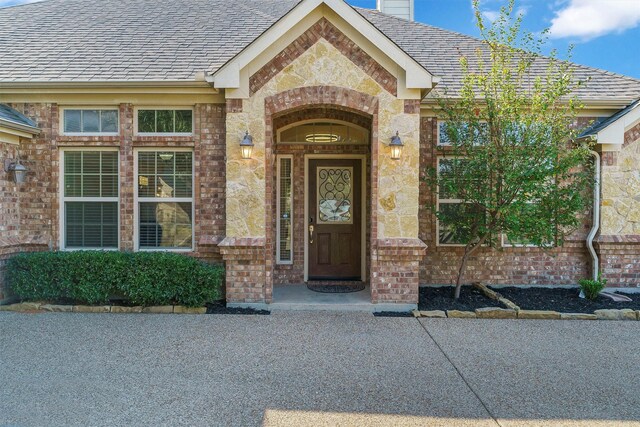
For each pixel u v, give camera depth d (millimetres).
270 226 6938
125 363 4539
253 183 6824
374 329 5824
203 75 7156
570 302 7055
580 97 7859
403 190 6777
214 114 7523
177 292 6574
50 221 7574
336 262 8766
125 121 7547
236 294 6863
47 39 8750
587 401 3768
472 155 6934
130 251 7410
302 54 6781
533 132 6637
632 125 7668
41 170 7562
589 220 8031
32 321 6023
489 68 8523
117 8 10508
